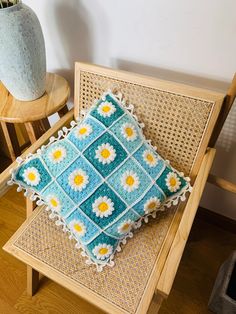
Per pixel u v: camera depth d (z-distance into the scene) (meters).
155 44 0.91
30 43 0.82
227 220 1.29
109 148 0.81
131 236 0.85
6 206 1.41
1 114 0.93
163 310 1.09
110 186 0.79
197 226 1.34
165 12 0.82
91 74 0.90
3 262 1.22
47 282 1.16
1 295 1.13
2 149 1.62
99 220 0.78
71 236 0.84
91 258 0.80
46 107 0.96
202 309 1.09
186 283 1.16
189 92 0.80
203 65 0.89
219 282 1.03
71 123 0.91
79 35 1.01
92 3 0.90
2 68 0.86
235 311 0.95
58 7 0.96
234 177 1.13
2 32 0.77
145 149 0.85
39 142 0.88
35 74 0.90
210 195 1.24
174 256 0.64
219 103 0.78
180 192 0.85
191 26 0.82
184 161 0.90
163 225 0.88
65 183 0.79
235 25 0.77
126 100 0.89
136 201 0.80
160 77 0.98
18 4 0.79
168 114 0.85
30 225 0.88
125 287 0.76
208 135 0.83
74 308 1.10
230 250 1.26
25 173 0.81
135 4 0.85
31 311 1.09
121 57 1.00
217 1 0.75
